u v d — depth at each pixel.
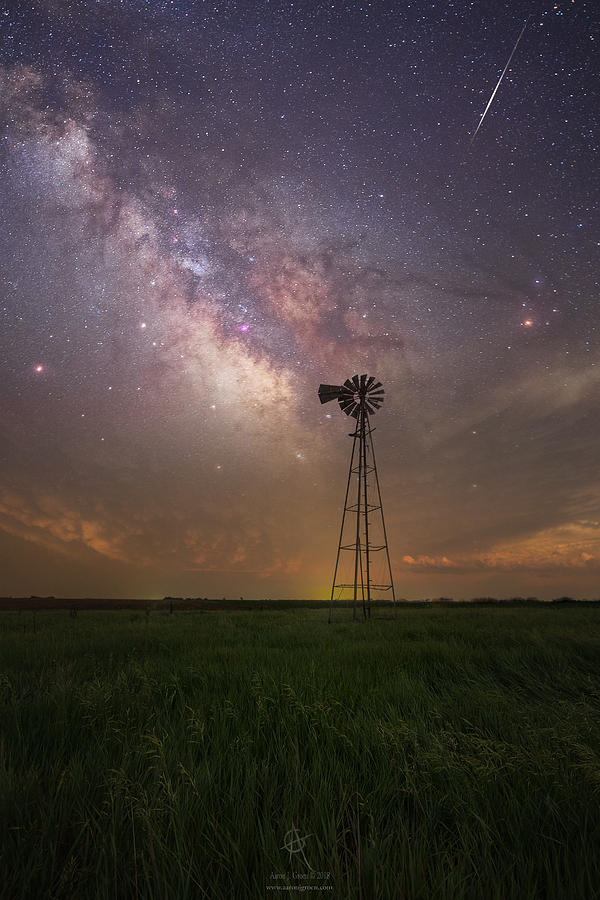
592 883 2.89
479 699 7.29
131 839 3.34
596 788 3.87
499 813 3.77
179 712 6.55
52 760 4.80
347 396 38.56
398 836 3.27
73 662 10.89
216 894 2.73
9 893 2.79
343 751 5.11
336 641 16.61
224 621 28.03
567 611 34.88
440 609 42.72
